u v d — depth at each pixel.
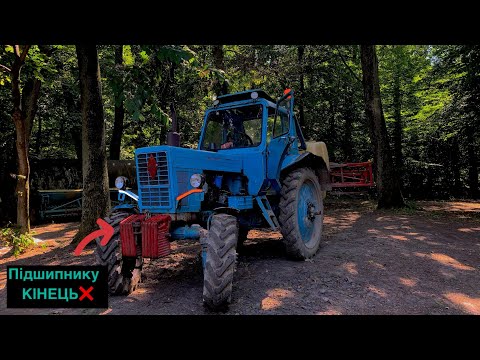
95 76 7.45
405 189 20.52
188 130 15.83
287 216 5.04
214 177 4.60
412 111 20.70
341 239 6.91
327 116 20.19
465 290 3.99
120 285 3.93
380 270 4.70
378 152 12.53
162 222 3.59
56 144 22.56
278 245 6.55
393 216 10.41
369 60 12.33
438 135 19.00
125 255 3.71
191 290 4.12
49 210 11.95
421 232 7.54
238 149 5.20
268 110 5.38
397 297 3.74
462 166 20.44
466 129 14.90
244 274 4.59
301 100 17.22
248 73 14.22
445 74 14.65
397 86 20.38
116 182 4.51
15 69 7.27
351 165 12.08
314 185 5.98
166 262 5.50
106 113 21.30
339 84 19.48
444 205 14.27
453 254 5.57
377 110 12.45
